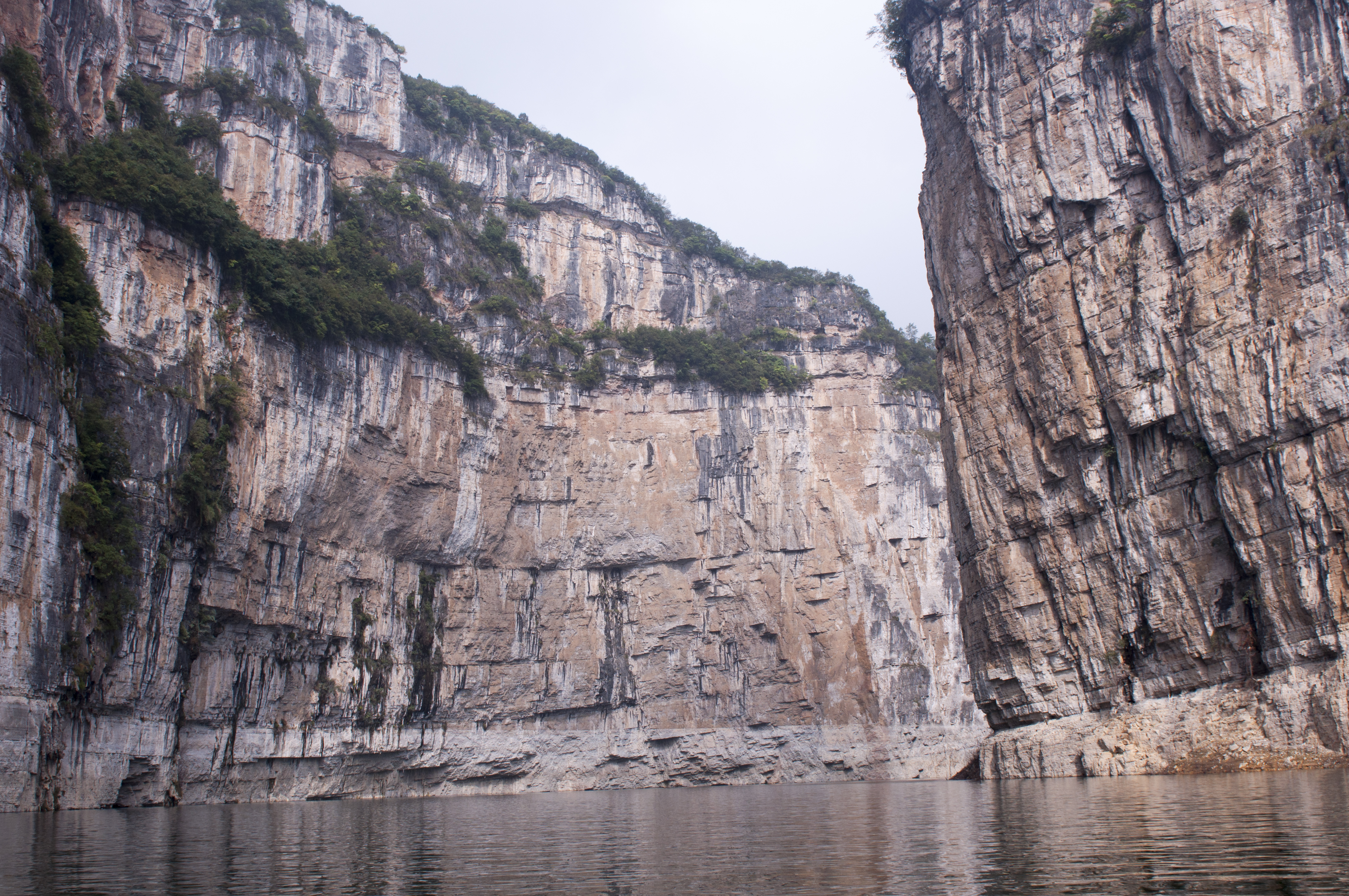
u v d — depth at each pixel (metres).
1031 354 46.84
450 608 81.62
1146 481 42.72
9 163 48.69
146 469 54.88
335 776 70.56
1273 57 39.62
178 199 59.44
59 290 51.41
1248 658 39.06
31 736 43.81
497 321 90.12
